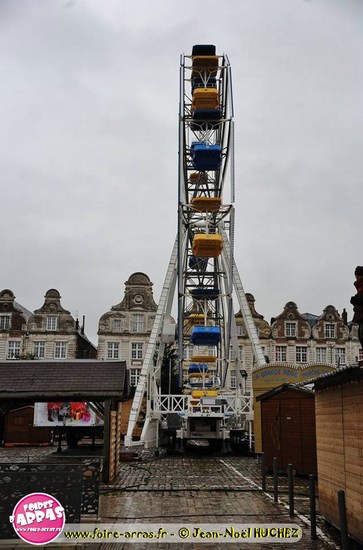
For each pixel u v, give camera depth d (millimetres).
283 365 33000
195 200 41156
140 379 37875
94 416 35656
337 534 12672
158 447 36750
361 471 11008
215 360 42500
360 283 10125
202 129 42469
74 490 11039
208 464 28406
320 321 73188
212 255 40469
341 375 11820
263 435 24938
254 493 18422
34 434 41281
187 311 47656
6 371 21656
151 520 14109
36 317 71062
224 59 41938
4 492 10953
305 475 22312
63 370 21656
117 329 71500
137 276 72938
